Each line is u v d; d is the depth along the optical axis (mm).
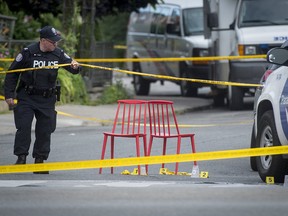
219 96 58344
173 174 29281
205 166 31875
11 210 20500
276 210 20219
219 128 43094
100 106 54031
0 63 49531
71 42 55188
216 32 55062
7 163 32062
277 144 26125
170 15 66312
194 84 64000
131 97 60688
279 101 25984
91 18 57938
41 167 25828
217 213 19719
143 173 29156
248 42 51344
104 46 60688
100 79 59750
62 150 35594
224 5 54781
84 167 25453
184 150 35688
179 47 64875
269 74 28375
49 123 28656
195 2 65750
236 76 51531
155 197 22000
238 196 22234
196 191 23078
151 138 29422
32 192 23141
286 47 27266
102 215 19641
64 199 21891
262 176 27031
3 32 53094
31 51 28375
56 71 28578
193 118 49844
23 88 28484
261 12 52406
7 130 41469
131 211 20016
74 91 53844
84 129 43438
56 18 66062
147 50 68875
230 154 25297
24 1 59125
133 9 61031
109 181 26109
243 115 50312
